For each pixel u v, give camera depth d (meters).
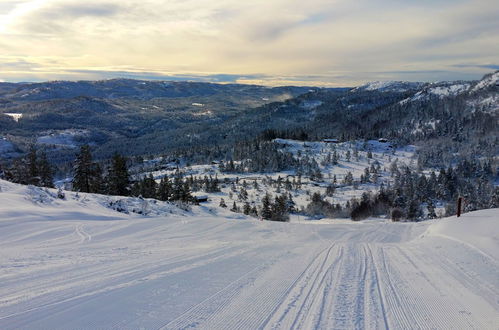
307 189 109.94
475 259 7.23
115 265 6.49
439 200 84.31
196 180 119.75
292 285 5.30
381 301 4.70
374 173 126.56
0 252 7.66
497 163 121.56
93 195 23.91
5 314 3.88
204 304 4.36
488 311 4.43
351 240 12.04
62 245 9.23
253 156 160.12
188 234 12.28
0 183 21.27
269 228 14.34
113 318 3.84
